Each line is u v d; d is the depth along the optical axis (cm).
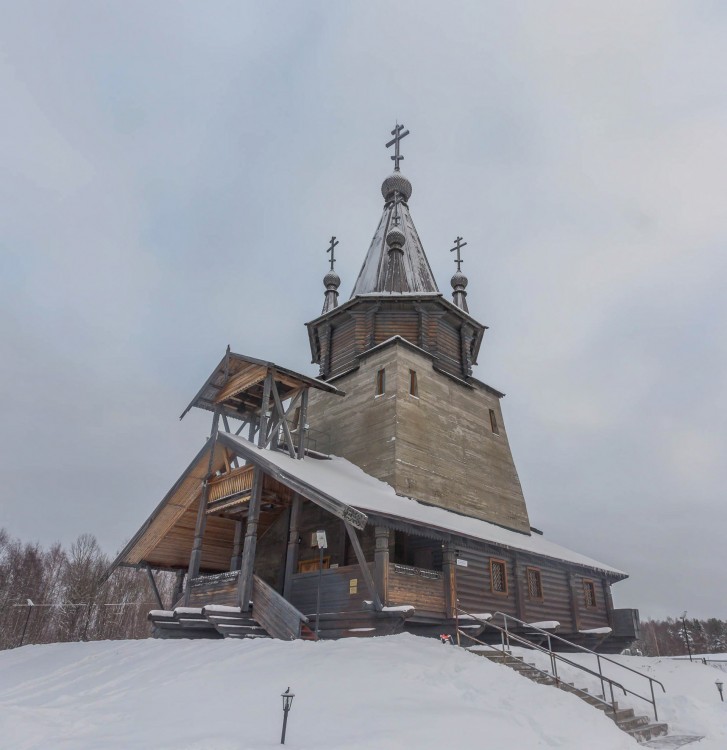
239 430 2400
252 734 780
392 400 2320
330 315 2844
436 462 2342
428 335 2703
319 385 2203
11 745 773
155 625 1794
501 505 2623
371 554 2012
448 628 1805
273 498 2100
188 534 2370
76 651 1756
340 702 934
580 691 1302
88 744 753
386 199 3472
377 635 1544
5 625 4828
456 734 829
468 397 2748
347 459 2370
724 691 1969
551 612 2297
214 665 1228
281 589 2267
